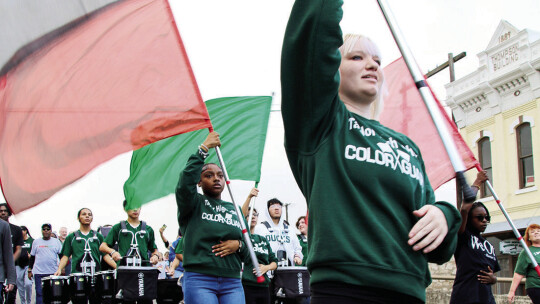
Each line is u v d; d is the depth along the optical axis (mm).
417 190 2564
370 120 2678
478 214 6590
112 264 9617
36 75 4895
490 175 22797
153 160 7230
